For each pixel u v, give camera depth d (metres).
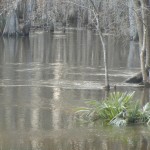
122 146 12.41
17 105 17.61
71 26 81.62
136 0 22.89
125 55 38.09
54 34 66.62
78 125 14.60
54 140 12.93
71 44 49.16
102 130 14.05
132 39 50.31
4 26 60.38
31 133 13.62
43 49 43.28
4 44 49.00
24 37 59.94
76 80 24.44
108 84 21.70
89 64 32.00
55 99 18.92
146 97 19.45
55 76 25.92
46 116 15.80
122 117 14.99
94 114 15.73
